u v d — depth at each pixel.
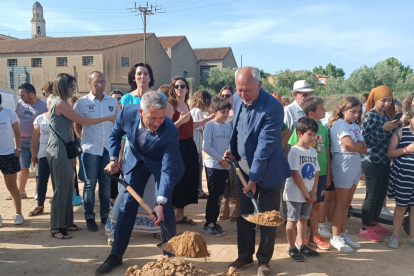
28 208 5.62
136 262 3.71
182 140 4.68
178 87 4.65
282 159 3.51
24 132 6.12
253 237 3.63
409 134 4.25
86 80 31.16
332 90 35.38
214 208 4.58
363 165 4.52
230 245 4.23
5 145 4.71
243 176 3.49
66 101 4.27
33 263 3.66
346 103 4.24
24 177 6.16
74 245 4.15
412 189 4.18
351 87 34.84
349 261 3.85
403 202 4.21
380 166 4.41
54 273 3.45
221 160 4.40
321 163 4.09
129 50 32.56
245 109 3.58
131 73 4.70
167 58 37.03
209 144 4.55
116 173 4.05
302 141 3.81
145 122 3.09
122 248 3.55
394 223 4.32
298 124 3.84
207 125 4.65
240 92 3.33
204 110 6.08
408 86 33.06
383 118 4.43
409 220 4.38
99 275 3.42
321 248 4.16
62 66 31.45
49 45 32.72
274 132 3.30
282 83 38.81
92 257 3.83
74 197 5.86
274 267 3.67
